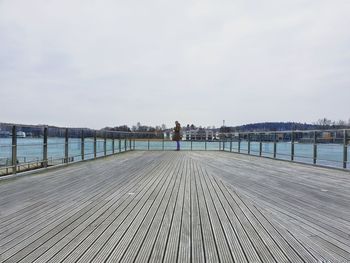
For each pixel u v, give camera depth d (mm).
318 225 2324
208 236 2051
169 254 1739
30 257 1680
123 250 1790
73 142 7234
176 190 3766
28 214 2578
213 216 2555
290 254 1754
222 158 9320
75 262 1618
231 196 3412
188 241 1950
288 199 3275
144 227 2236
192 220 2428
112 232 2115
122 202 3072
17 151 4977
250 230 2189
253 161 8219
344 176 5176
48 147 5988
